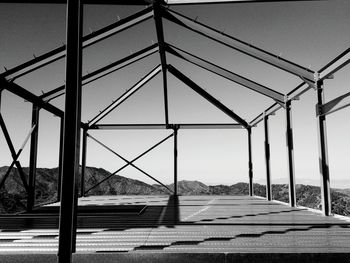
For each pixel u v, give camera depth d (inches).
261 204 309.4
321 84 227.5
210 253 115.0
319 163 227.1
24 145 254.8
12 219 212.4
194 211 253.0
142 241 138.8
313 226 177.0
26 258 115.1
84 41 221.8
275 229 167.3
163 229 169.5
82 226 180.2
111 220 204.2
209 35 233.8
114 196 430.3
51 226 181.9
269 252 115.8
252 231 162.1
